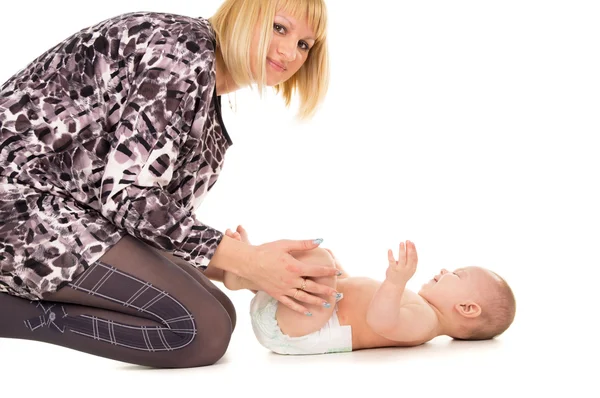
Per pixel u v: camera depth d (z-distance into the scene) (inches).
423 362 79.7
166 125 74.3
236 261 77.7
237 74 82.2
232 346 95.5
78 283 75.4
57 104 76.5
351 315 88.0
